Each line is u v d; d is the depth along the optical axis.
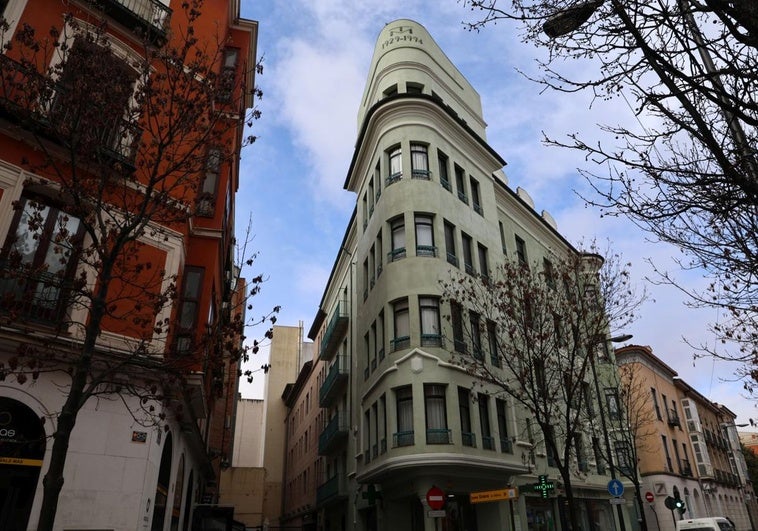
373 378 19.97
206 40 14.38
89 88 7.65
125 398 10.20
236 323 8.53
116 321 10.41
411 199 19.83
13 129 9.60
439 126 22.09
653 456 31.17
